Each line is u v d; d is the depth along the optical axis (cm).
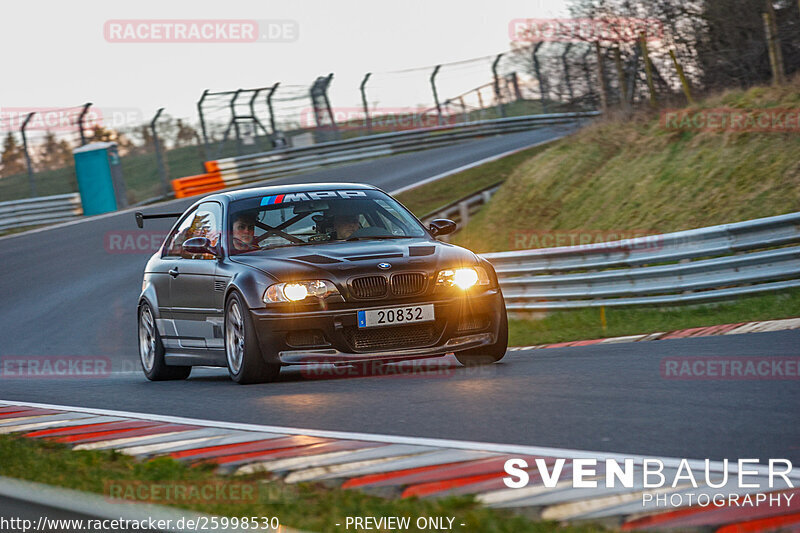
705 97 6425
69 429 1811
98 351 4344
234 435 1611
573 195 5894
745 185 4506
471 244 6412
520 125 12650
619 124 6362
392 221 2658
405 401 1897
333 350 2273
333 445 1462
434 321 2327
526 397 1875
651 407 1702
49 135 10238
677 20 6962
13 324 5334
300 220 2600
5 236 8944
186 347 2733
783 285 3425
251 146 10912
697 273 3591
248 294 2325
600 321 3875
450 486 1177
